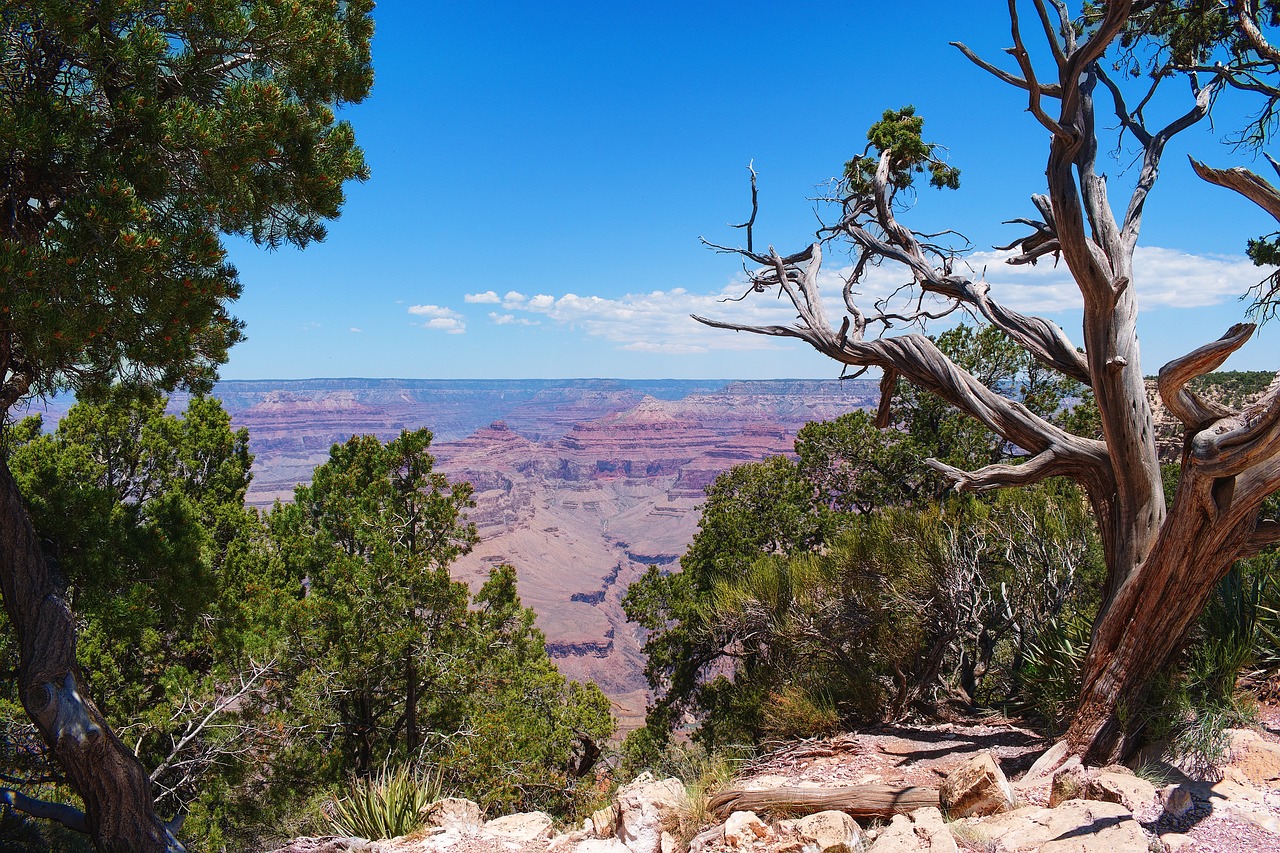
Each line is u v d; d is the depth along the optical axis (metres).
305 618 17.58
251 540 20.38
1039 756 7.61
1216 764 6.16
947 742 8.56
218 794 16.14
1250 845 4.90
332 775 17.00
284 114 8.40
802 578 10.76
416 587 18.70
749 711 11.69
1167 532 6.56
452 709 20.12
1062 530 10.12
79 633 14.48
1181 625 6.79
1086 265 7.27
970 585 10.14
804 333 9.41
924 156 11.17
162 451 17.95
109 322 7.44
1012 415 8.27
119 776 9.03
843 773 7.73
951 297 9.54
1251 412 5.91
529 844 6.73
